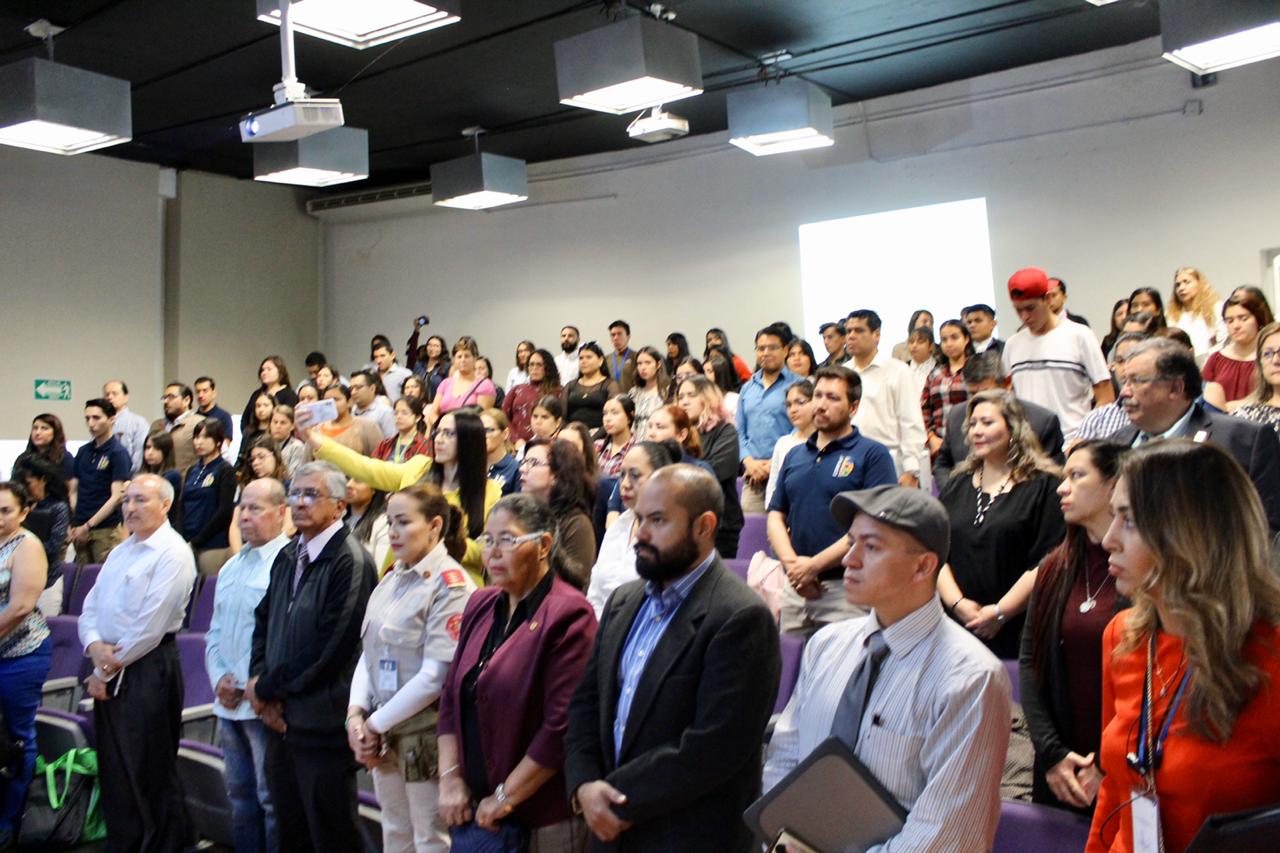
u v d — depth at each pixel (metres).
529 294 10.31
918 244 8.27
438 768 2.80
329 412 3.87
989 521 3.05
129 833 3.79
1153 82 7.30
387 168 10.29
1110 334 6.27
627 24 5.65
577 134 9.23
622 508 4.04
